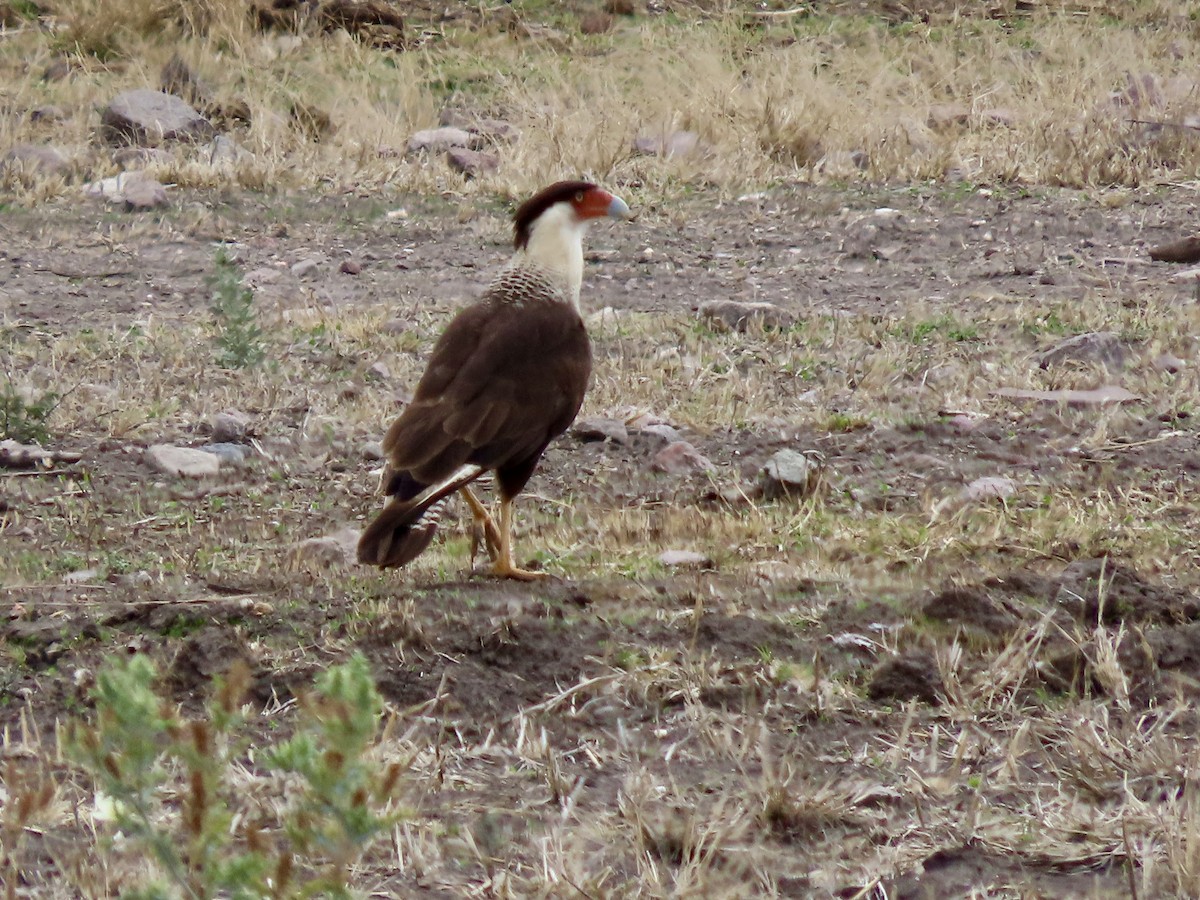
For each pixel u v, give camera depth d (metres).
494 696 8.41
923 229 20.09
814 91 24.98
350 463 12.38
